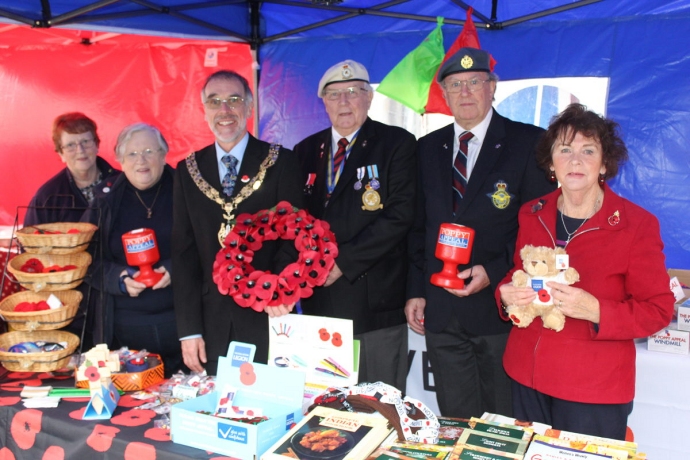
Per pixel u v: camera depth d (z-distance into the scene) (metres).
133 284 2.61
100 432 1.80
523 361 2.03
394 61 3.96
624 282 1.92
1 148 4.76
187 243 2.50
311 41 4.21
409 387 3.36
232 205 2.40
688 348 2.62
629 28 3.39
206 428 1.66
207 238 2.43
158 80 4.53
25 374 2.38
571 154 1.88
